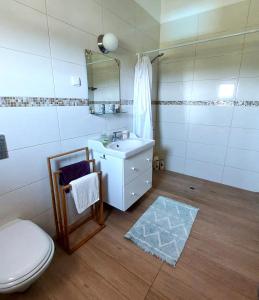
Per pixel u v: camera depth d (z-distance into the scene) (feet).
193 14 7.79
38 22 4.13
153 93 9.32
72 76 5.11
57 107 4.88
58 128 5.01
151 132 7.86
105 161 5.78
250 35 6.78
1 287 2.79
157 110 9.83
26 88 4.15
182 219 6.14
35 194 4.74
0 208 4.10
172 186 8.48
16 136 4.13
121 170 5.44
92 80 5.76
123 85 7.18
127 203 5.95
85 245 5.11
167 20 8.46
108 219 6.20
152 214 6.40
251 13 6.64
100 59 5.94
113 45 5.63
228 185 8.56
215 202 7.18
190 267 4.44
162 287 4.00
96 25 5.54
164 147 10.16
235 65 7.29
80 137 5.72
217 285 4.02
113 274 4.28
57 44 4.60
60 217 4.92
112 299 3.77
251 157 7.75
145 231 5.59
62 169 4.83
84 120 5.74
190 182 8.87
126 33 6.77
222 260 4.62
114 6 6.04
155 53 8.78
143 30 7.64
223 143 8.29
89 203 5.07
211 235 5.47
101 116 6.38
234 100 7.60
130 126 8.00
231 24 7.09
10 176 4.16
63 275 4.25
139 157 6.12
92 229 5.73
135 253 4.85
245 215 6.39
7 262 3.05
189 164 9.52
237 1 6.79
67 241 4.78
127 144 6.80
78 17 4.97
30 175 4.55
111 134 6.88
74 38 4.98
